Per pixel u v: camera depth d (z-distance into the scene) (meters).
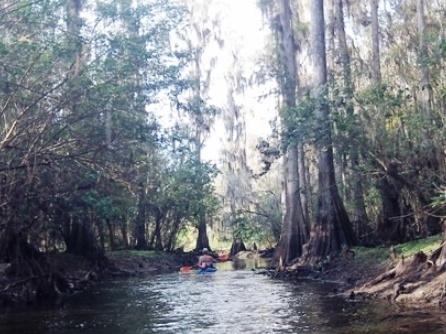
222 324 11.34
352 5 29.95
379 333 9.46
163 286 21.02
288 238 27.62
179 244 56.41
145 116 21.20
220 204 51.69
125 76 16.80
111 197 20.06
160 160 33.12
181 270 32.28
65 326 11.69
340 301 14.06
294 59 30.38
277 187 49.28
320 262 21.95
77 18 16.64
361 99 19.48
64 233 25.88
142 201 34.56
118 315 13.17
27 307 15.01
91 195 18.72
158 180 32.59
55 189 17.33
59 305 15.38
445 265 13.39
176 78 21.69
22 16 14.27
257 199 51.22
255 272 27.64
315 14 24.08
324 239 22.44
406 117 18.80
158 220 42.84
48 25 15.16
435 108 18.67
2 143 13.63
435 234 19.55
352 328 10.08
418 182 19.53
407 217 22.03
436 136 18.11
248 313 12.83
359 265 19.25
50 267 18.27
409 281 13.95
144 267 34.22
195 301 15.67
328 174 22.83
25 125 14.25
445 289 12.30
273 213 46.88
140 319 12.46
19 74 14.37
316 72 23.86
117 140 17.98
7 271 16.62
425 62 17.52
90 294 18.38
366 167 20.64
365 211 27.30
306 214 31.11
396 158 19.45
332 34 29.62
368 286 15.43
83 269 24.47
